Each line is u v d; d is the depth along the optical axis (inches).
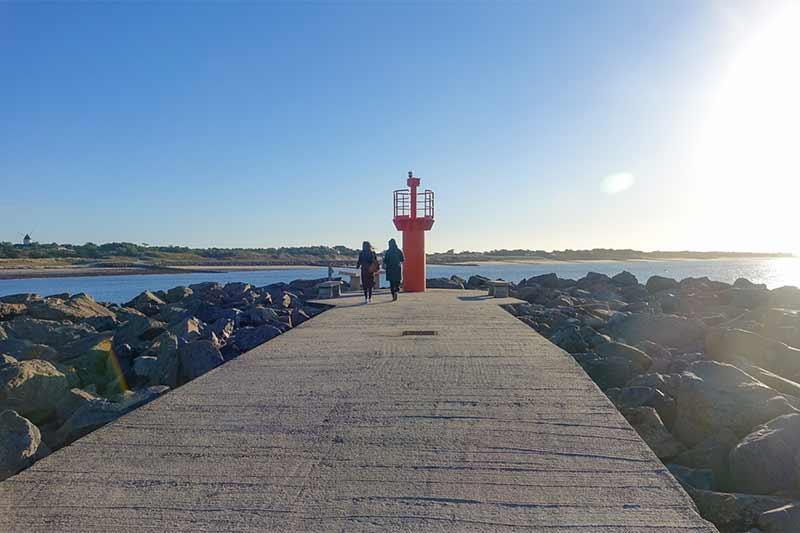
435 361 335.0
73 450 197.8
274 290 937.5
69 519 152.2
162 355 448.5
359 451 196.2
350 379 293.3
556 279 1042.7
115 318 696.4
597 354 407.8
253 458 190.7
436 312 592.1
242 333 518.3
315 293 898.1
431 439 206.8
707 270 5536.4
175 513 154.9
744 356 414.6
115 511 156.1
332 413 236.7
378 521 150.4
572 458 189.6
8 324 599.8
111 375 463.8
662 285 971.3
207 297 836.0
